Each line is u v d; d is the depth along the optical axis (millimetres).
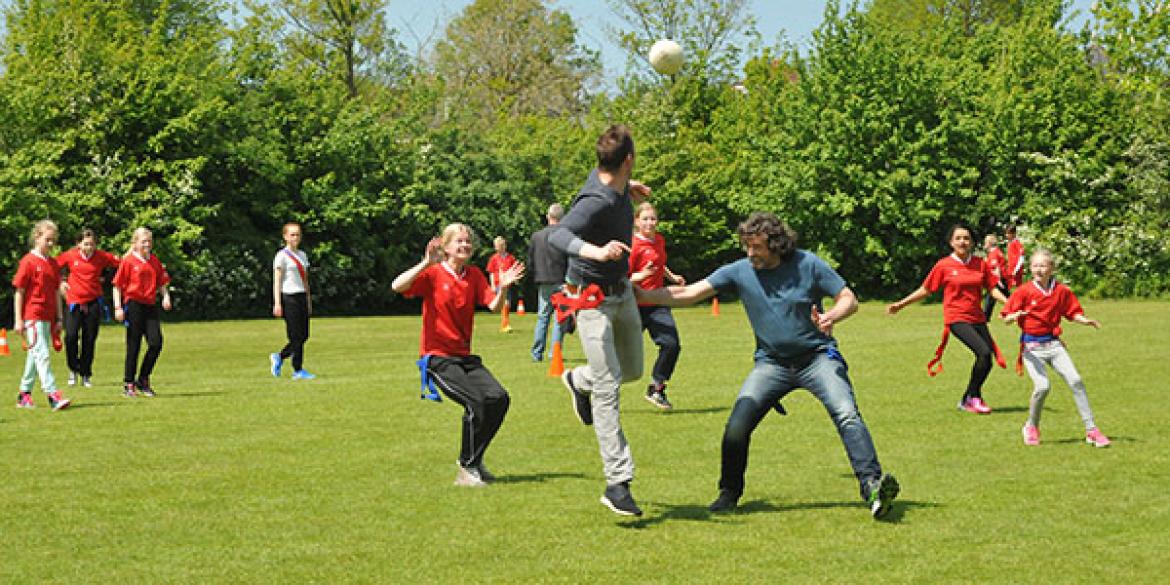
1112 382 11922
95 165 28766
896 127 34594
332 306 34188
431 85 47500
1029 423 8398
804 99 36531
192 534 5723
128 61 29828
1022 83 36594
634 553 5312
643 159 40281
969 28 51375
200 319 30312
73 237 27625
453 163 36344
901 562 5141
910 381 12320
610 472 5949
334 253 32625
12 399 11359
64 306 14141
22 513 6199
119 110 29125
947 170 34094
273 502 6457
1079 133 34125
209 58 34031
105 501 6500
